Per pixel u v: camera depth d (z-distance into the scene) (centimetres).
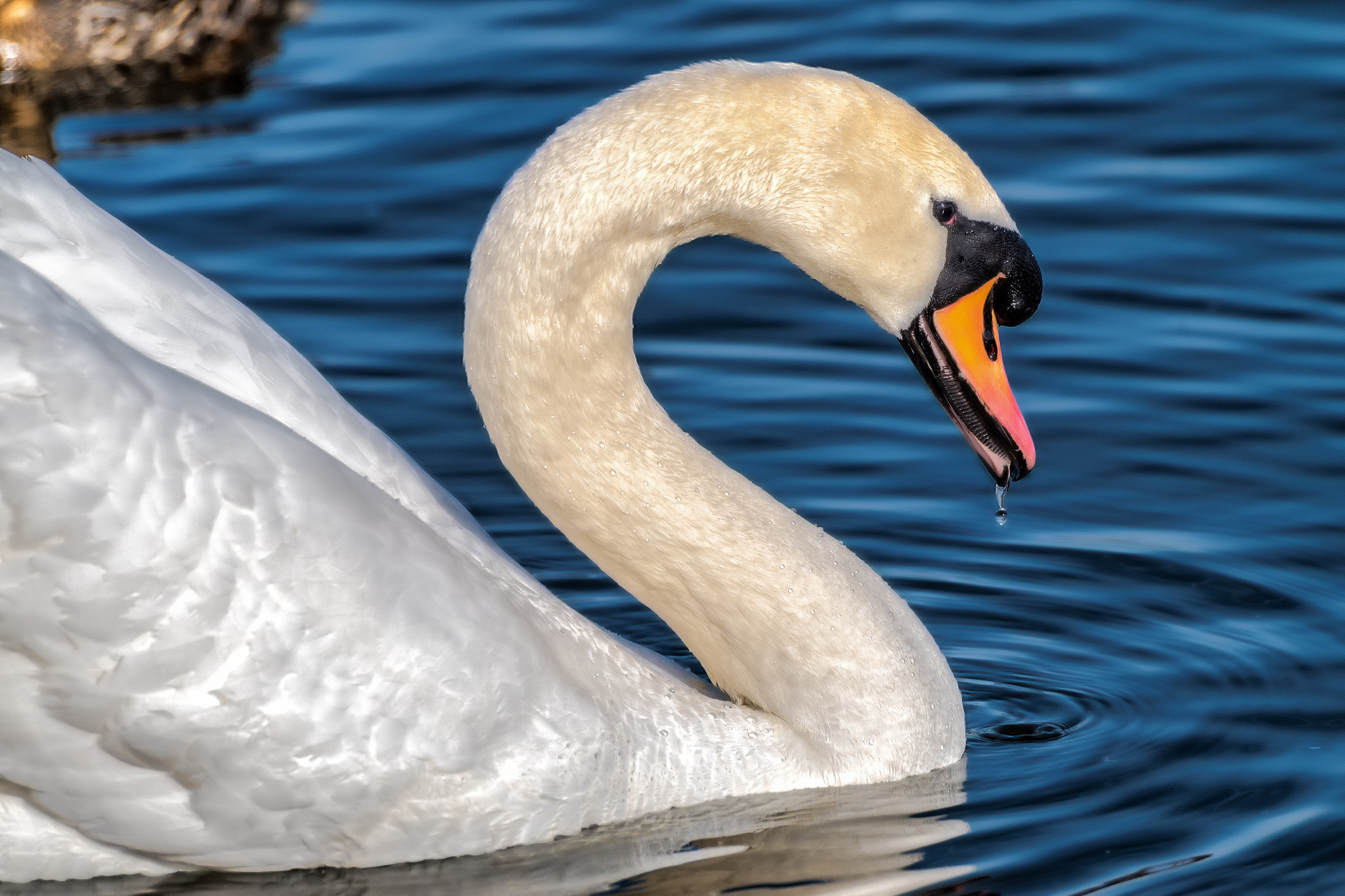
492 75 2052
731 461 1426
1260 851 937
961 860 940
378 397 1492
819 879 927
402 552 920
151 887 924
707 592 1034
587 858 952
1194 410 1473
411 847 939
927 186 1001
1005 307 1029
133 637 866
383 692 902
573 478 1017
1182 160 1844
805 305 1658
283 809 906
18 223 908
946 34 2114
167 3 2211
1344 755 1039
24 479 848
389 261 1684
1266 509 1351
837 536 1341
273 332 1002
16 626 858
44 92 2131
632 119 969
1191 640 1199
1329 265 1666
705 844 965
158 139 1959
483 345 995
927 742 1041
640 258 987
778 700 1036
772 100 983
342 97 2034
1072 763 1049
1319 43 2058
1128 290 1636
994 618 1243
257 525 881
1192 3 2164
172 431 873
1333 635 1192
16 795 907
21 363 853
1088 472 1409
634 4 2231
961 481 1411
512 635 944
